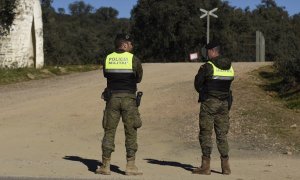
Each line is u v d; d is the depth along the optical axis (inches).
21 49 1118.4
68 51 2659.9
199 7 2588.6
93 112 628.1
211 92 335.6
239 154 430.6
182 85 770.8
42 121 581.6
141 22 2711.6
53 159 388.5
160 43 2662.4
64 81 946.7
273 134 500.4
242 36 2950.3
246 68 908.0
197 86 338.0
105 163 326.0
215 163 391.2
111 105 322.0
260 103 625.3
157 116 597.9
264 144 467.2
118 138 500.1
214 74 334.0
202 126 339.0
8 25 1095.0
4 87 884.0
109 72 322.0
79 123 573.6
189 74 914.1
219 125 340.5
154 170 350.3
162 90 739.4
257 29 2920.8
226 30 2699.3
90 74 1050.1
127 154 326.0
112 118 323.0
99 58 2075.5
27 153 416.8
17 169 334.0
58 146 455.8
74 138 498.0
